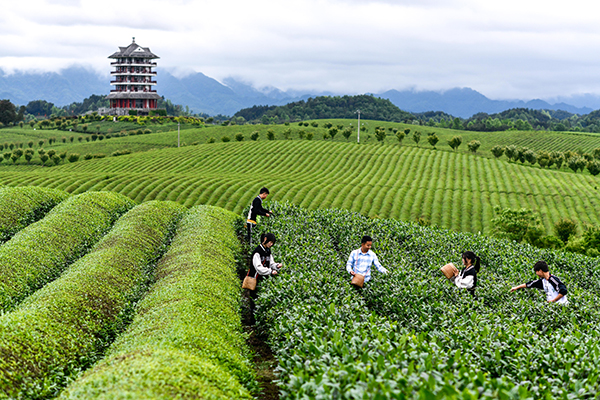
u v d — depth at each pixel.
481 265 22.58
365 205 83.12
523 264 21.98
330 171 109.31
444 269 15.67
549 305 14.28
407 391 6.22
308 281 14.64
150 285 18.31
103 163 121.56
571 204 85.25
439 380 6.38
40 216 31.48
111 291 16.83
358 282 14.99
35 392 10.19
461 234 27.44
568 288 18.25
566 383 8.01
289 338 10.15
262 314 14.06
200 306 13.42
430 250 22.02
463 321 11.70
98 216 29.66
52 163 141.00
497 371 8.76
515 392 6.36
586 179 102.12
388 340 8.68
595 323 13.50
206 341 10.70
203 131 190.00
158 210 30.67
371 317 10.90
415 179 101.31
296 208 29.33
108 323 14.80
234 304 15.31
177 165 116.06
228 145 132.62
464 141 197.62
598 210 81.69
